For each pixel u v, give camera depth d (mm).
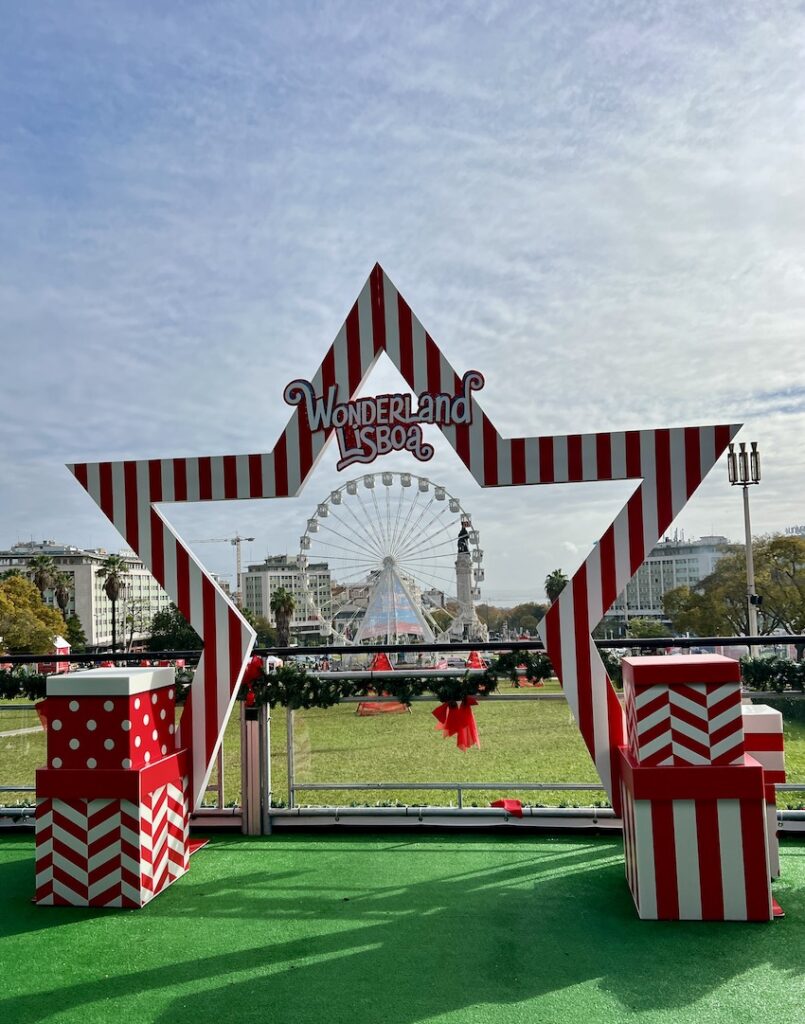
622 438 4855
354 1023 2789
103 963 3365
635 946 3393
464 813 5250
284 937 3602
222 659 5113
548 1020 2777
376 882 4332
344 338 5223
